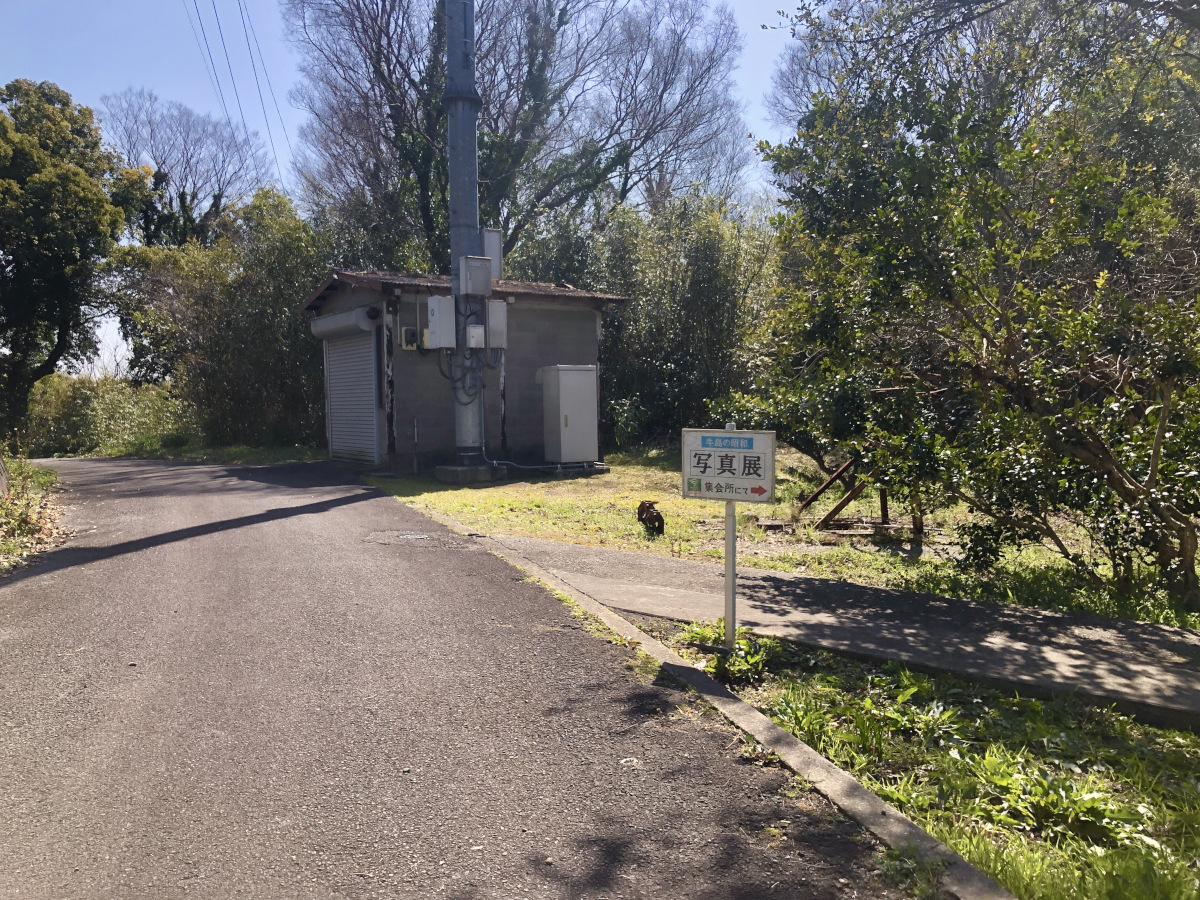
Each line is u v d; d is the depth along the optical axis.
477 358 14.73
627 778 3.68
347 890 2.88
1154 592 7.21
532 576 7.19
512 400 17.27
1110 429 7.38
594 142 30.80
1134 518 6.91
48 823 3.28
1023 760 4.11
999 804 3.65
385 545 8.47
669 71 30.25
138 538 8.75
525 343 17.41
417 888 2.89
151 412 28.02
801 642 5.65
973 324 7.73
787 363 9.48
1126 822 3.50
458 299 14.58
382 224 26.78
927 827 3.36
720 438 5.32
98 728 4.12
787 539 10.16
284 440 22.73
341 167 28.27
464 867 3.02
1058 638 5.81
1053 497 7.26
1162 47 10.30
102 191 29.31
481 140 28.02
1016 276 8.47
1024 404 7.74
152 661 5.05
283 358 22.58
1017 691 4.98
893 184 7.77
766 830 3.27
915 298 7.84
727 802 3.48
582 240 25.62
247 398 23.27
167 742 3.98
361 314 15.98
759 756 3.89
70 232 27.66
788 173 8.57
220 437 23.92
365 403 16.78
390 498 11.95
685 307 21.30
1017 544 7.80
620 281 23.72
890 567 8.52
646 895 2.87
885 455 7.86
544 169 30.72
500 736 4.09
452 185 14.42
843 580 7.77
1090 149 10.75
